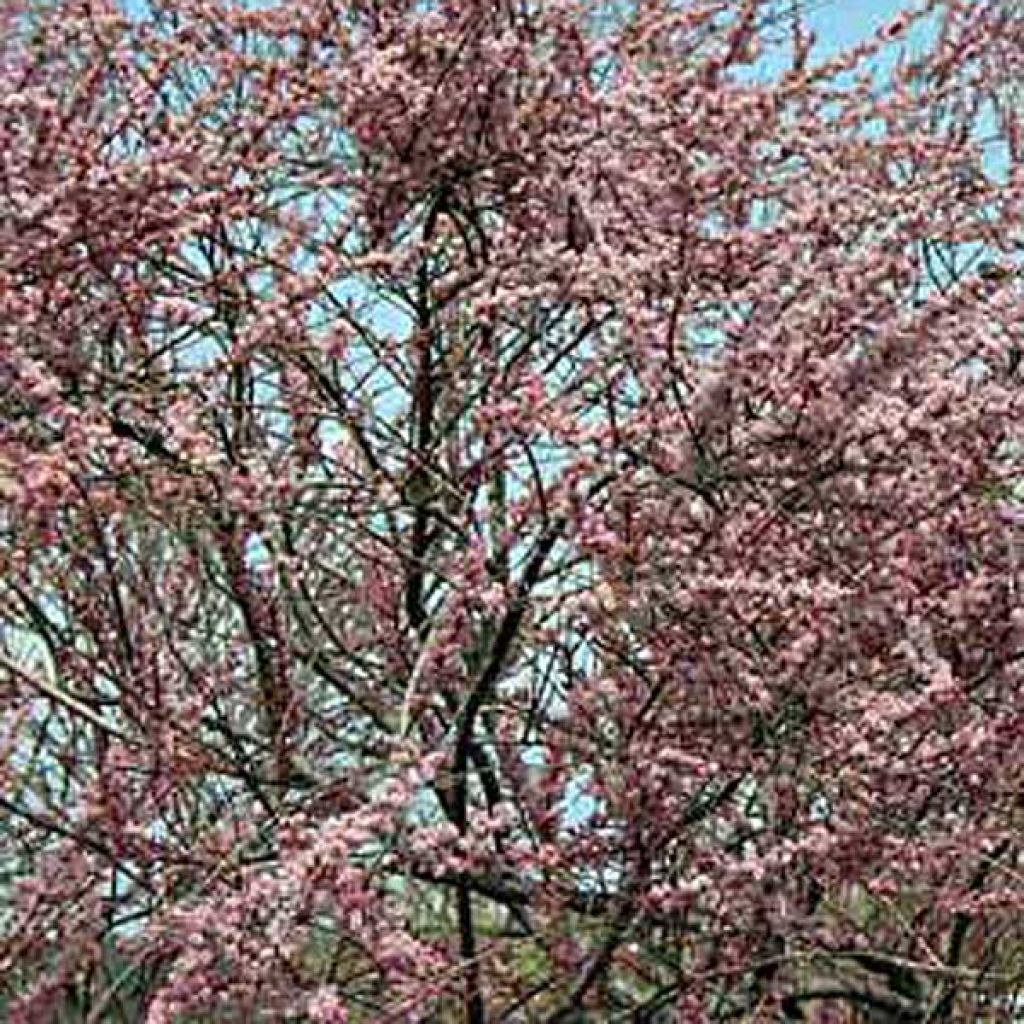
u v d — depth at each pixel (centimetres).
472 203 823
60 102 773
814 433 658
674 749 695
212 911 566
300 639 845
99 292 789
